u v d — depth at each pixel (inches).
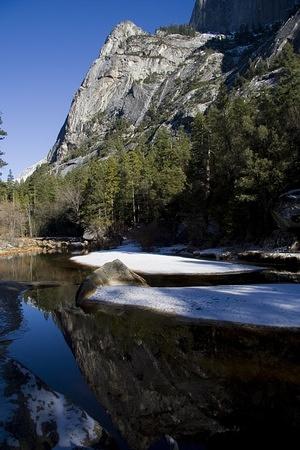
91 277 644.1
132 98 6953.7
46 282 791.7
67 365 318.0
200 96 5374.0
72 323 462.9
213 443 200.7
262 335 393.7
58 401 191.2
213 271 868.0
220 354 344.8
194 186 1541.6
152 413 235.1
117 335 409.4
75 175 3597.4
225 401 253.4
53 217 3095.5
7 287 713.0
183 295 569.9
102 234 2277.3
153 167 2368.4
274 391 268.4
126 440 201.0
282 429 219.5
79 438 172.4
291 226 1025.5
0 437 152.7
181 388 274.5
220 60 6545.3
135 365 319.6
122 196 2268.7
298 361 323.3
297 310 462.9
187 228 1676.9
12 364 214.5
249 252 1063.6
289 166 1151.6
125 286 657.0
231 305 499.8
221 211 1422.2
